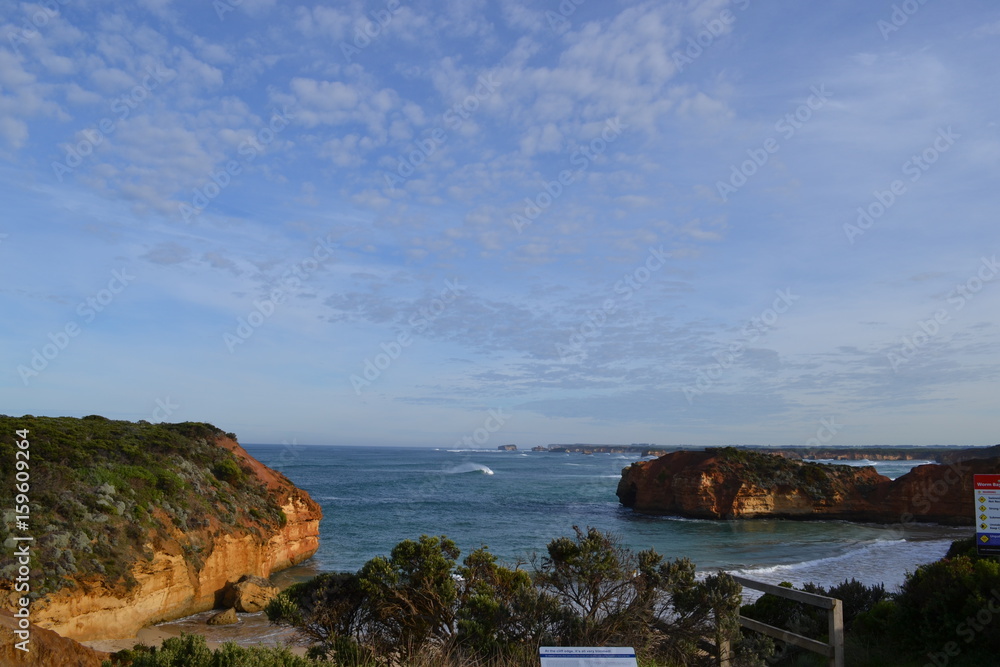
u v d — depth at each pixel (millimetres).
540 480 116625
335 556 39906
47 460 23297
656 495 69500
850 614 13414
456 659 8336
